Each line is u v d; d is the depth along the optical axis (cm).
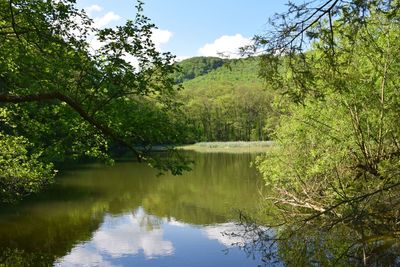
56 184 2683
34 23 784
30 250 1270
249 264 1078
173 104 847
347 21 442
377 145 1320
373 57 990
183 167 758
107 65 749
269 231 1351
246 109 8806
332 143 1355
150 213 1808
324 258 1047
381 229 1080
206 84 11381
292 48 477
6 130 1434
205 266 1089
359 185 1227
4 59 871
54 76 791
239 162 4384
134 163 4194
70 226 1577
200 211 1820
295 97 516
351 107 1294
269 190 2314
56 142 902
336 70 508
